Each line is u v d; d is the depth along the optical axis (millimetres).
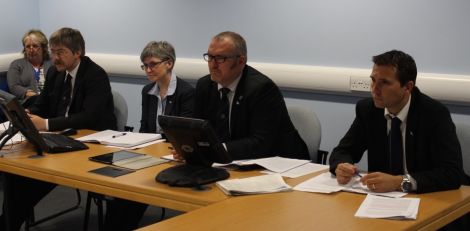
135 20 4730
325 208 1957
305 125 3082
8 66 4922
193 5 4383
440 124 2281
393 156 2373
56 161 2660
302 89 3922
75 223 3652
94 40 5000
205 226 1788
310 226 1781
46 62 4754
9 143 3021
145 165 2555
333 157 2441
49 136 2986
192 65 4359
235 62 2713
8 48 4980
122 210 2938
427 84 3389
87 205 3336
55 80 3627
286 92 4047
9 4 4953
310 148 3055
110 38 4906
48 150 2795
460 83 3291
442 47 3395
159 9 4574
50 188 3232
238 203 2025
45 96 3674
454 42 3352
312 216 1877
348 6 3684
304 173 2412
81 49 3498
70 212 3848
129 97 4902
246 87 2760
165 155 2734
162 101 3396
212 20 4309
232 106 2801
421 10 3432
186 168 2355
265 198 2080
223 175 2328
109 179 2352
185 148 2344
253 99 2732
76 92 3486
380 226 1777
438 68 3428
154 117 3420
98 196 2900
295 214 1896
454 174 2168
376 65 2271
